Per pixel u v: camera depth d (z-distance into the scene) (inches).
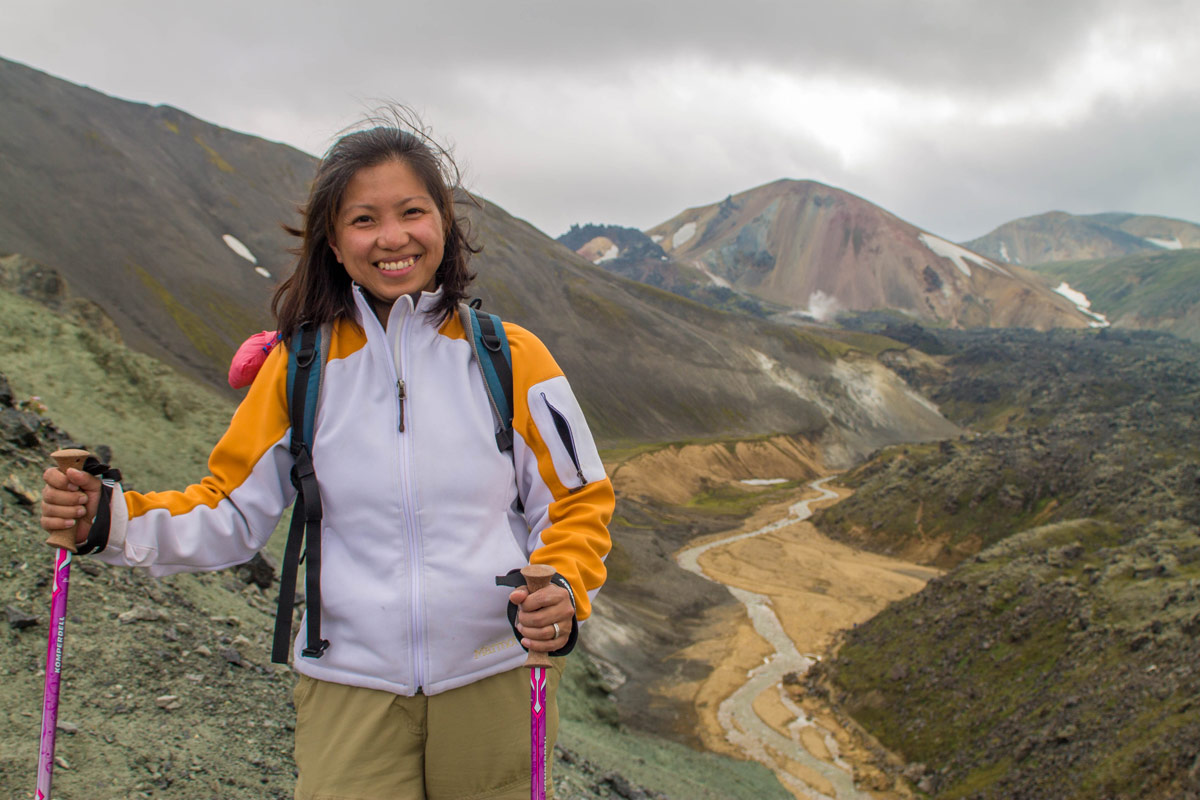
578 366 6323.8
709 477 4626.0
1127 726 1031.6
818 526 3422.7
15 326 840.9
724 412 6422.2
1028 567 1643.7
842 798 1206.3
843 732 1449.3
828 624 2122.3
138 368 921.5
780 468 5191.9
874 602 2341.3
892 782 1251.2
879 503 3287.4
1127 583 1422.2
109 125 5974.4
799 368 7455.7
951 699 1384.1
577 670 1278.3
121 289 4018.2
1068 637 1362.0
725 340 7529.5
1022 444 3280.0
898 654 1604.3
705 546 3053.6
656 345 7007.9
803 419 6540.4
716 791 848.3
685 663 1812.3
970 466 3198.8
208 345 3895.2
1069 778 1007.6
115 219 4672.7
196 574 400.8
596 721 1093.1
